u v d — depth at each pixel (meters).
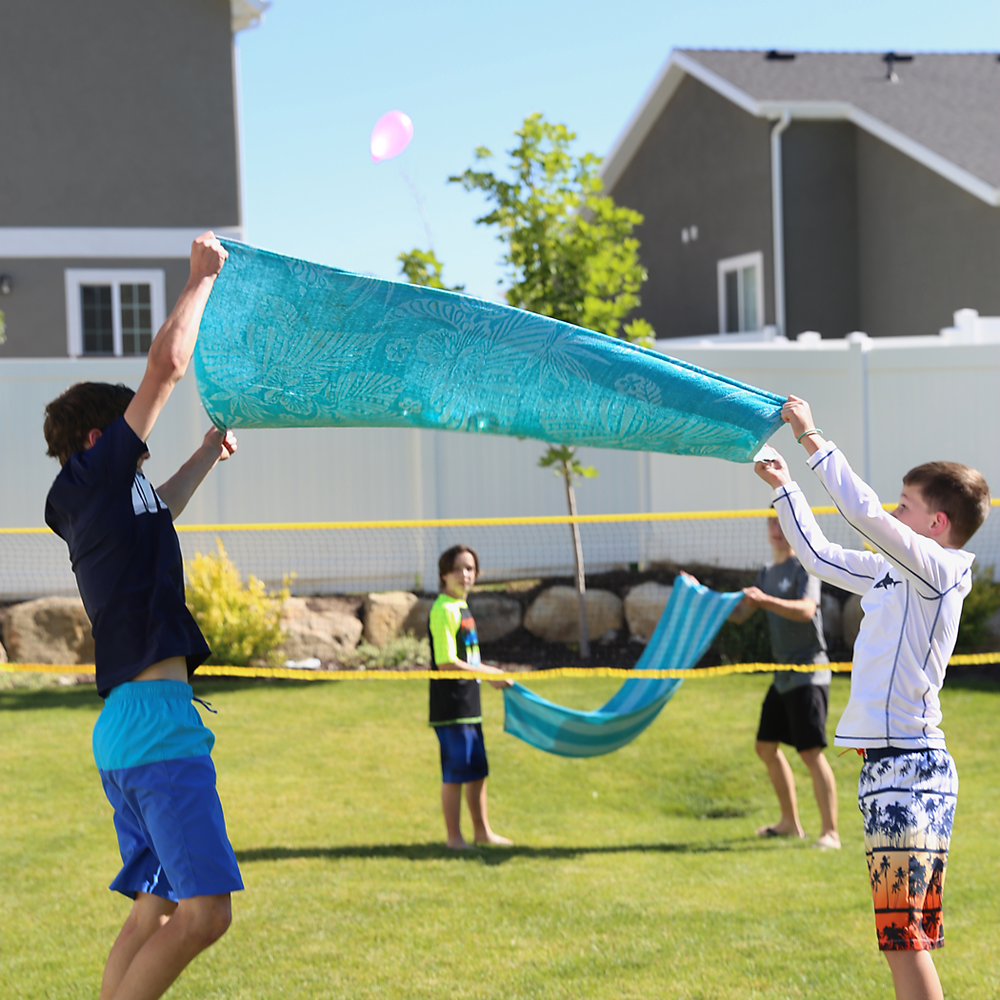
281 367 3.49
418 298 3.42
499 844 6.41
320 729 9.02
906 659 3.28
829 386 12.47
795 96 21.47
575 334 3.46
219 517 12.46
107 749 3.03
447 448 12.77
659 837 6.58
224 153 18.58
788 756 8.29
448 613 6.40
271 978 4.36
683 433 3.53
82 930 4.96
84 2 18.14
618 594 12.12
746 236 22.25
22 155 18.06
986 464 12.22
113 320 18.47
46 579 12.00
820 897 5.29
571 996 4.14
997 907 5.02
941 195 19.66
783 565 6.59
